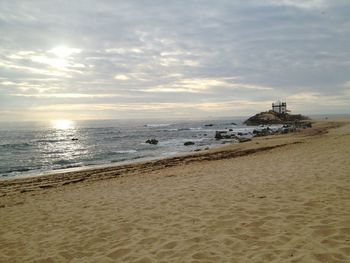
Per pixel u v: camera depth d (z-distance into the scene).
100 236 6.09
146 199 8.70
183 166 16.39
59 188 12.75
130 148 33.47
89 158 25.77
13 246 6.12
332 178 8.53
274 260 4.13
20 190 12.98
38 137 54.47
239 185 9.07
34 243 6.16
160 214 7.03
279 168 11.24
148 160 21.77
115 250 5.24
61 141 44.50
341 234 4.66
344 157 11.97
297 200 6.77
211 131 62.56
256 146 24.66
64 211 8.46
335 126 49.91
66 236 6.36
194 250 4.82
